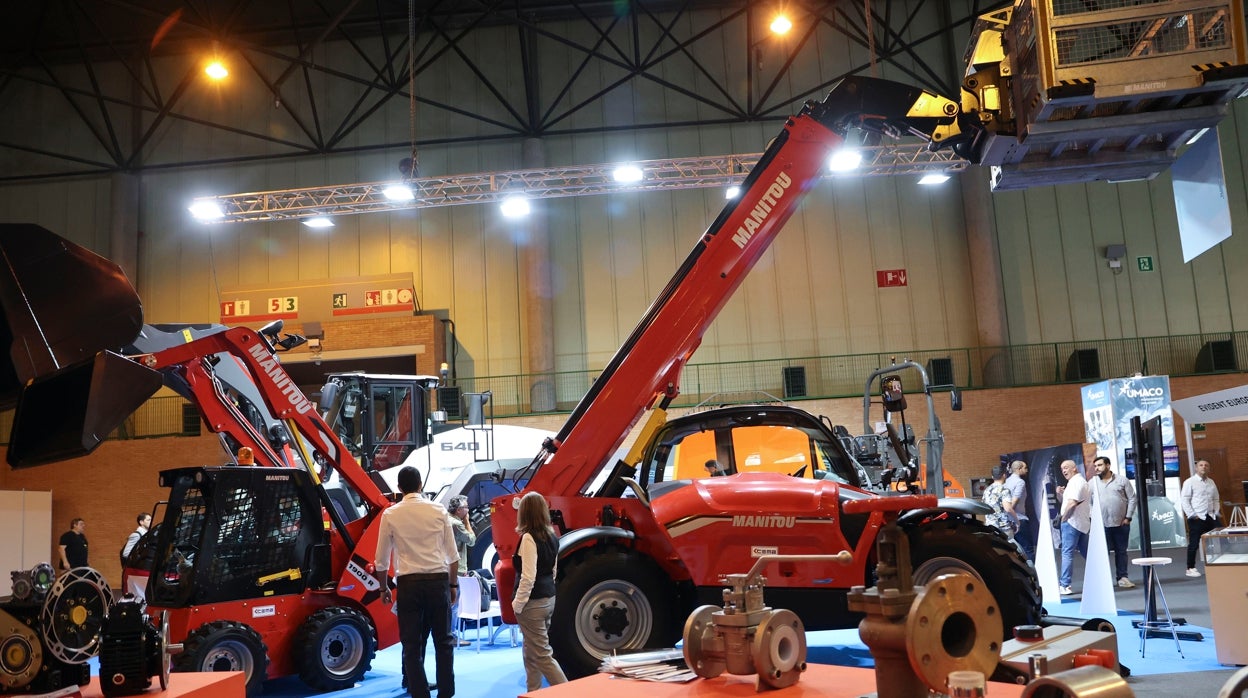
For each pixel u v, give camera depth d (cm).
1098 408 1550
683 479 702
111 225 2041
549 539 543
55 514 1878
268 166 2086
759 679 243
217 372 974
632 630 606
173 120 2103
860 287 2005
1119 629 774
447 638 584
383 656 898
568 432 658
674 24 2070
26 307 350
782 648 252
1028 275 1989
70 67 2117
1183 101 438
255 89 2105
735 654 250
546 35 2005
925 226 2022
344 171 2078
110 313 365
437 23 2062
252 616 694
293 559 729
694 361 1994
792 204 667
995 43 489
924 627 185
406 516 587
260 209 1925
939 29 2034
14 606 302
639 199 2056
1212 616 623
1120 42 425
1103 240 2003
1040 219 2009
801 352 1991
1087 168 493
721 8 2088
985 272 1969
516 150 2067
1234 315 1964
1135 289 1983
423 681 571
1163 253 1992
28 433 349
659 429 726
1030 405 1855
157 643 305
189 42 2070
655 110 2066
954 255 2009
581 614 602
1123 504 1034
